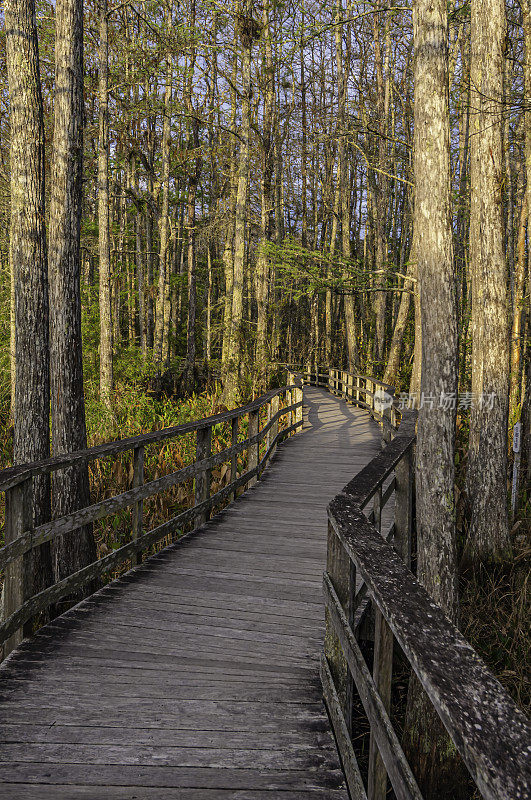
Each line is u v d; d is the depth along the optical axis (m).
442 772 4.12
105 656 3.44
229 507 7.12
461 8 11.48
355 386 19.03
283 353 38.38
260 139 22.02
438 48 4.66
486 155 7.72
